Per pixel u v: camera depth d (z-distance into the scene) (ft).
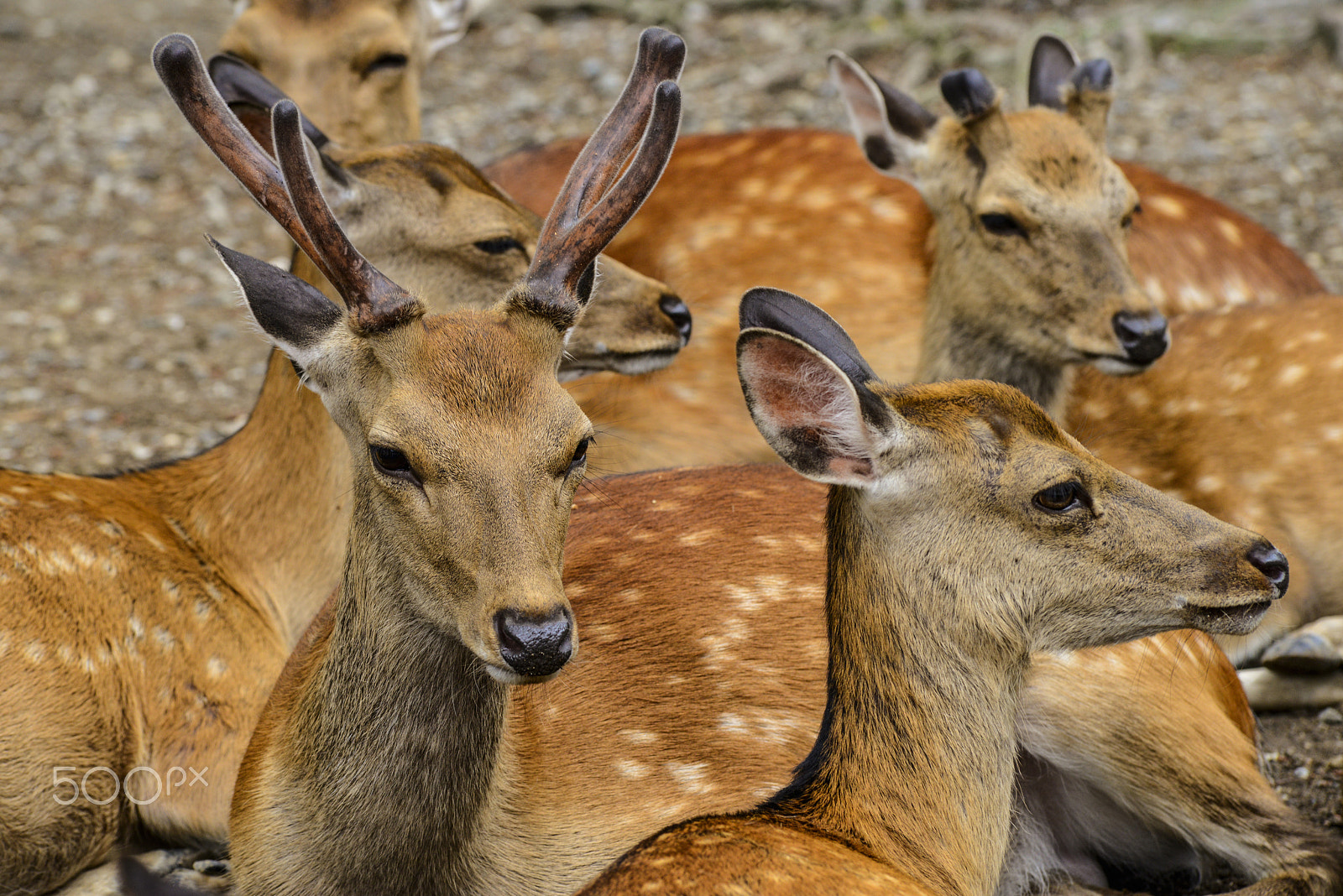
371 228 28.63
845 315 38.52
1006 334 34.06
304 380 20.38
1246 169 58.03
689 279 38.06
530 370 19.49
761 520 27.07
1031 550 20.72
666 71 21.52
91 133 66.74
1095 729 25.54
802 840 18.45
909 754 20.52
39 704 25.38
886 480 20.47
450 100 70.54
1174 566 20.63
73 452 41.29
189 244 56.54
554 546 19.16
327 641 21.84
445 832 20.51
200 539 28.96
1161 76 68.08
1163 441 34.78
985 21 73.67
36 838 25.34
